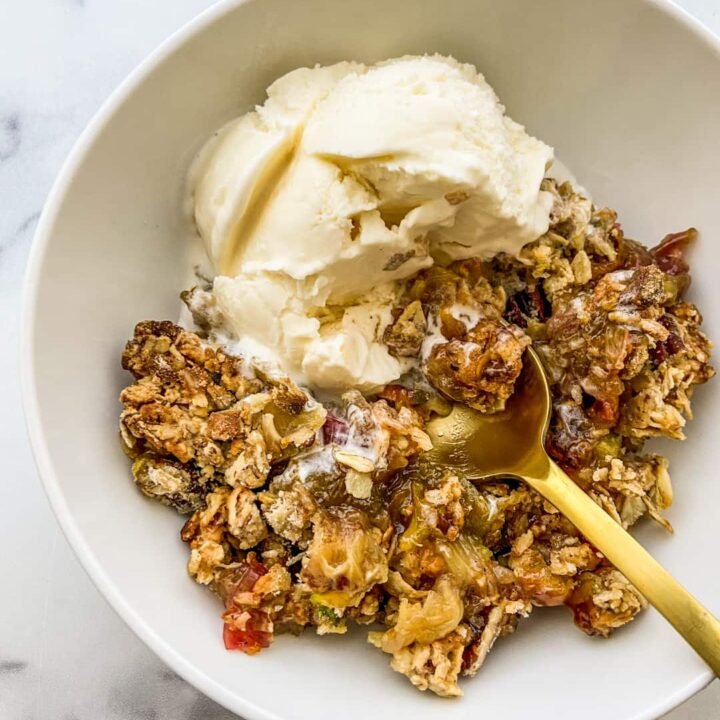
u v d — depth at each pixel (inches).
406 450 11.6
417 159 11.1
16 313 12.7
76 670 12.3
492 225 11.7
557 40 12.0
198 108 11.7
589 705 11.3
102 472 11.3
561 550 11.8
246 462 11.4
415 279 12.1
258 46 11.5
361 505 11.5
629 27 11.8
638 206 12.5
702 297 12.2
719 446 11.9
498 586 11.6
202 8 13.0
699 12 12.9
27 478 12.5
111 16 13.0
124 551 11.2
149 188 11.8
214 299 11.9
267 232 11.6
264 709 10.7
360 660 11.6
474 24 11.9
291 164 11.6
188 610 11.3
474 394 11.7
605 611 11.5
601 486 11.9
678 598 10.9
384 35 11.8
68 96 12.9
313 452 11.6
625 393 11.9
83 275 11.5
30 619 12.4
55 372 11.2
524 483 11.9
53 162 12.9
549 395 11.9
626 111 12.3
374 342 11.9
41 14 13.0
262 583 11.3
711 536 11.7
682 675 11.1
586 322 11.8
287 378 11.6
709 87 11.8
